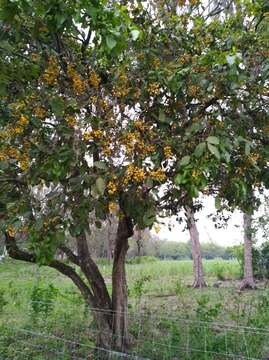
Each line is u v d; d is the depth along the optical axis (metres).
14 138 3.84
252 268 15.19
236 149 3.77
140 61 3.90
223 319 6.75
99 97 3.71
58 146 3.62
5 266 19.67
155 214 3.77
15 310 8.10
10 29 3.46
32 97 3.74
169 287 13.52
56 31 2.96
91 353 5.14
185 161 3.29
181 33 4.18
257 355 4.55
